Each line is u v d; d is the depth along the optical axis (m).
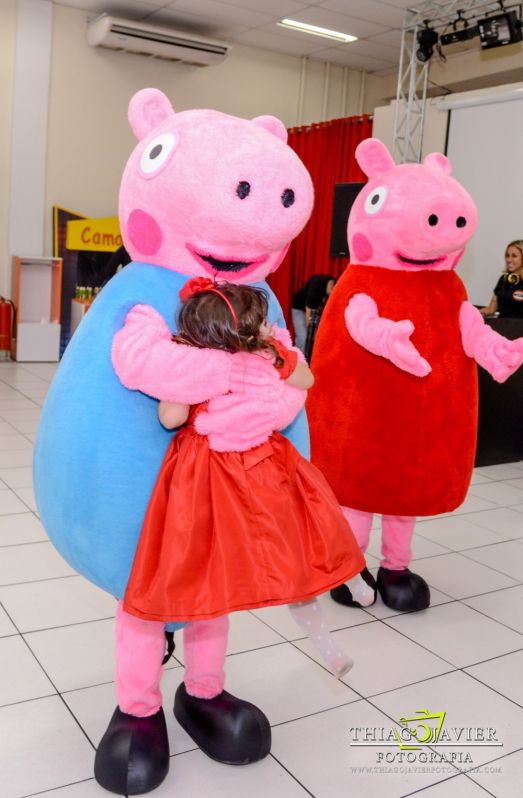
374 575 3.07
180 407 1.55
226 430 1.56
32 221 7.99
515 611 2.84
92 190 8.26
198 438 1.58
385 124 7.73
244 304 1.52
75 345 1.69
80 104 8.05
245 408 1.56
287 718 2.08
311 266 9.02
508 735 2.05
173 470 1.59
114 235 8.23
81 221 8.05
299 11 7.50
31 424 5.22
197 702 1.93
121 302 1.64
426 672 2.36
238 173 1.51
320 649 1.70
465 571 3.20
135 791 1.73
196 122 1.60
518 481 4.77
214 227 1.55
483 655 2.49
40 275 8.01
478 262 7.11
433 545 3.50
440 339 2.45
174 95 8.52
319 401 2.54
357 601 2.57
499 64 8.23
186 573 1.51
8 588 2.76
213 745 1.86
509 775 1.89
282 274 9.16
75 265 8.11
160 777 1.76
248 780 1.82
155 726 1.80
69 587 2.79
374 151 2.58
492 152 6.87
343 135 8.55
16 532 3.30
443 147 7.27
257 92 9.02
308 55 9.09
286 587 1.53
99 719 2.03
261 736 1.87
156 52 7.91
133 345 1.50
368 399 2.45
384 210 2.43
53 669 2.25
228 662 2.35
